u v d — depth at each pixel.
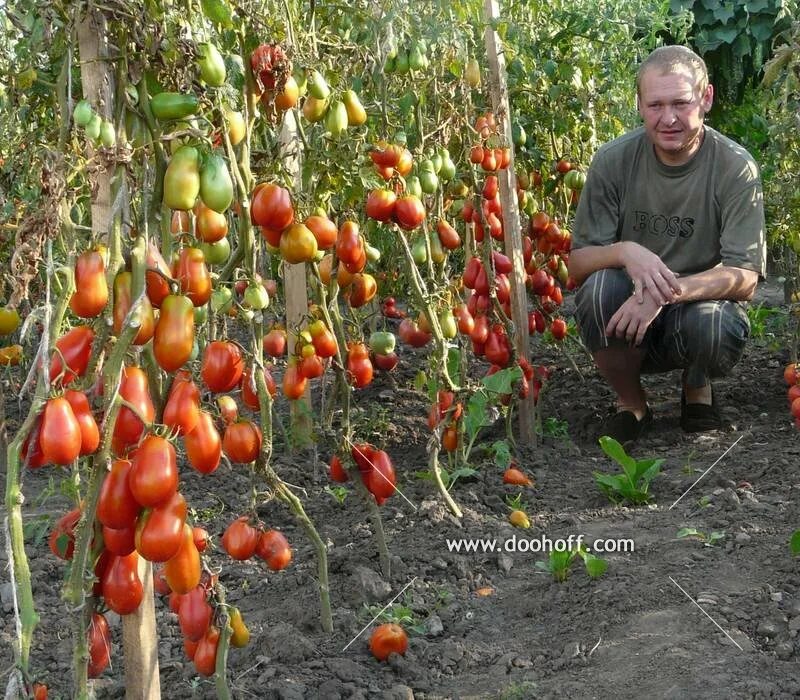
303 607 2.85
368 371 3.13
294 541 3.41
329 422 3.17
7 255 2.39
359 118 2.93
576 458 4.17
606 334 4.09
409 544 3.25
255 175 2.47
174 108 1.84
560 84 5.06
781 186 4.78
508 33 4.54
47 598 3.02
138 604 1.86
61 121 1.86
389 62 3.49
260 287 2.35
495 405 4.05
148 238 1.82
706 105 4.12
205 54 1.95
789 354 5.50
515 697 2.36
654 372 4.54
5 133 2.66
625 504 3.57
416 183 3.32
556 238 4.89
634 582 2.86
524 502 3.66
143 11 1.81
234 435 2.25
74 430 1.61
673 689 2.29
